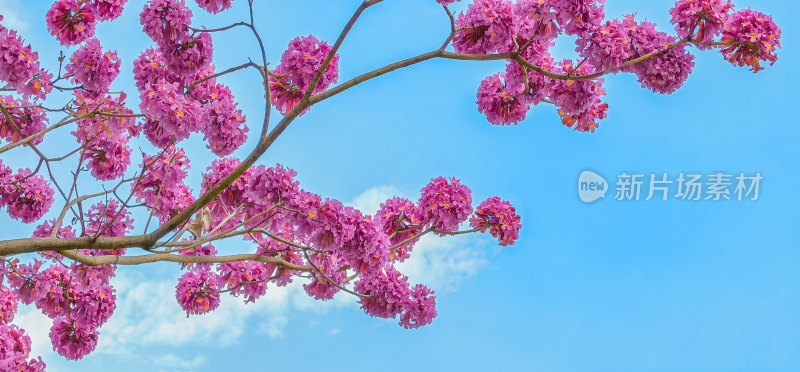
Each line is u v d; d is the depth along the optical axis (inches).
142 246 165.8
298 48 210.5
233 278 252.7
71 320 235.6
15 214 225.1
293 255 243.9
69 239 161.3
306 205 191.5
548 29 204.2
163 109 175.0
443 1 185.2
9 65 177.2
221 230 234.5
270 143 169.6
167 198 239.5
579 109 225.3
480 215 236.7
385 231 237.6
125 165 227.6
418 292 235.9
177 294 254.5
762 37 197.6
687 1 197.0
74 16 198.8
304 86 211.5
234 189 228.4
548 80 227.3
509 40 208.5
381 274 233.3
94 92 205.6
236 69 186.2
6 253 155.3
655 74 206.1
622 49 195.8
